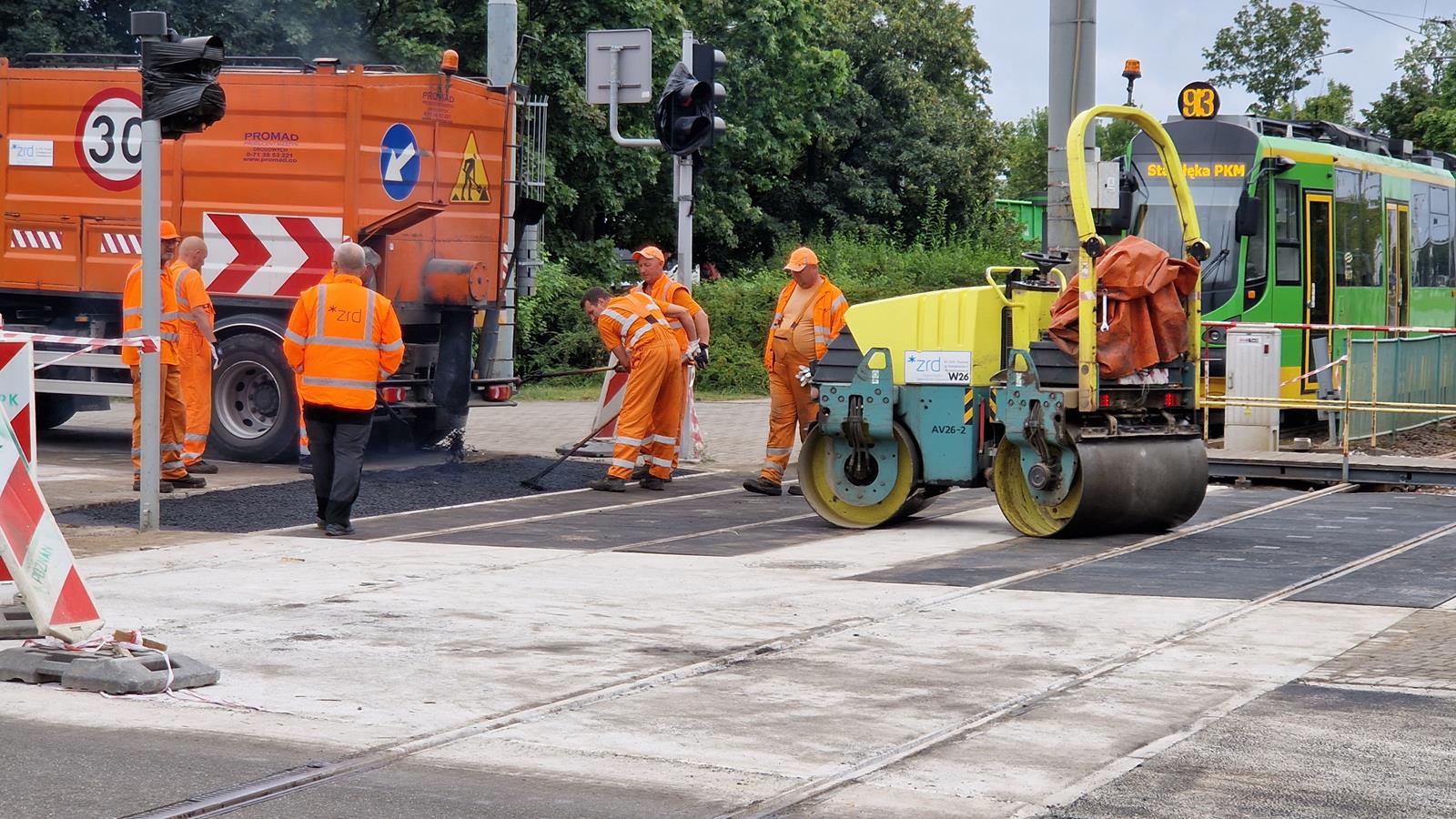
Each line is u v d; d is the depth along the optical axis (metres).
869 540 13.73
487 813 6.22
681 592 10.99
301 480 17.66
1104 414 13.55
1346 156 27.31
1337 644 9.21
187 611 10.25
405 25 37.12
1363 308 27.98
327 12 35.84
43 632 8.45
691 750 7.11
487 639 9.43
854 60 64.38
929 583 11.35
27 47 32.59
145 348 13.71
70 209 20.05
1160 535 13.93
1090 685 8.29
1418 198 31.44
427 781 6.64
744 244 60.69
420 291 19.52
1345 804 6.32
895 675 8.52
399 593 10.91
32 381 9.53
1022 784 6.59
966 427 14.03
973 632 9.60
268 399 19.39
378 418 19.28
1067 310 13.52
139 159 19.75
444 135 20.03
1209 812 6.23
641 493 17.22
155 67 13.46
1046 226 16.80
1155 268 13.28
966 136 64.75
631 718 7.64
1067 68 16.59
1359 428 21.22
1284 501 16.66
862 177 62.94
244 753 7.05
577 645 9.26
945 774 6.73
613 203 43.38
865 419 14.26
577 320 35.88
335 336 13.64
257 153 19.11
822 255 41.62
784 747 7.15
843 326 14.82
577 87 40.53
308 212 18.98
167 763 6.89
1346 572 11.77
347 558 12.48
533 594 10.90
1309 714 7.67
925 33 65.25
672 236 50.88
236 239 19.22
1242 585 11.20
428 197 19.81
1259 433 19.44
